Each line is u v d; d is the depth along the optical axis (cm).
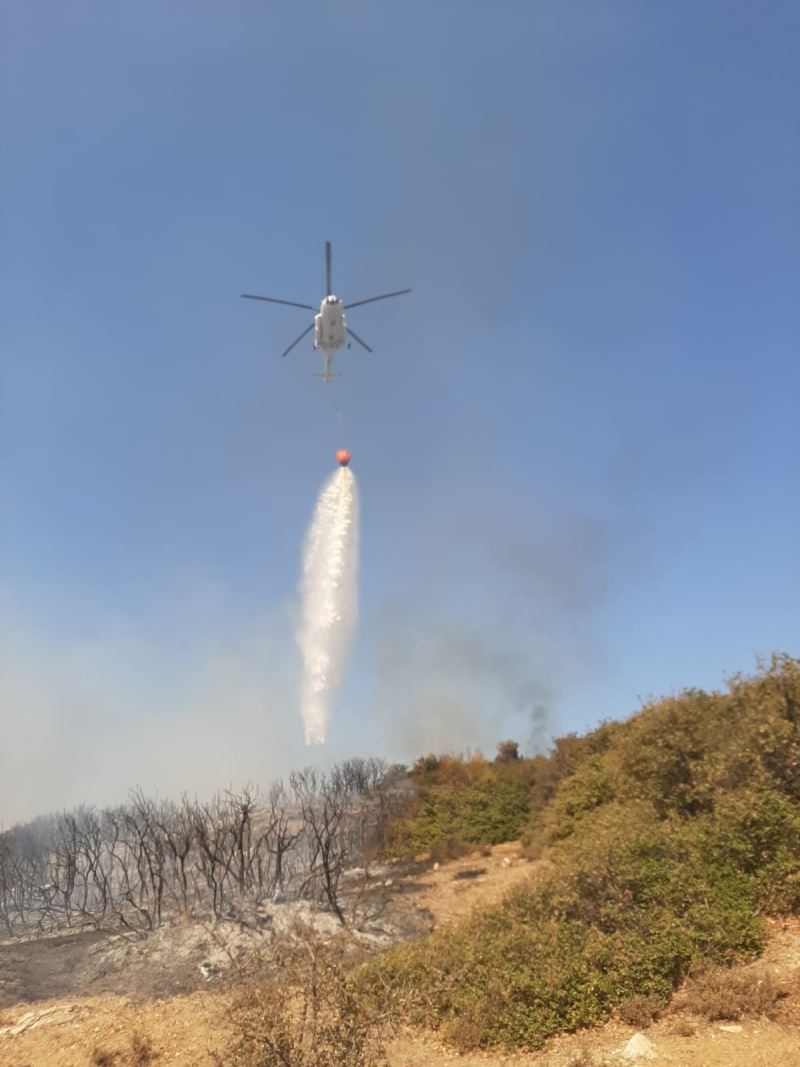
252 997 778
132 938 1594
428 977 1045
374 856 2311
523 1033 895
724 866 1106
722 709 1538
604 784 1919
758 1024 811
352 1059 715
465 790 2722
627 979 938
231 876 1964
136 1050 1055
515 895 1274
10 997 1354
